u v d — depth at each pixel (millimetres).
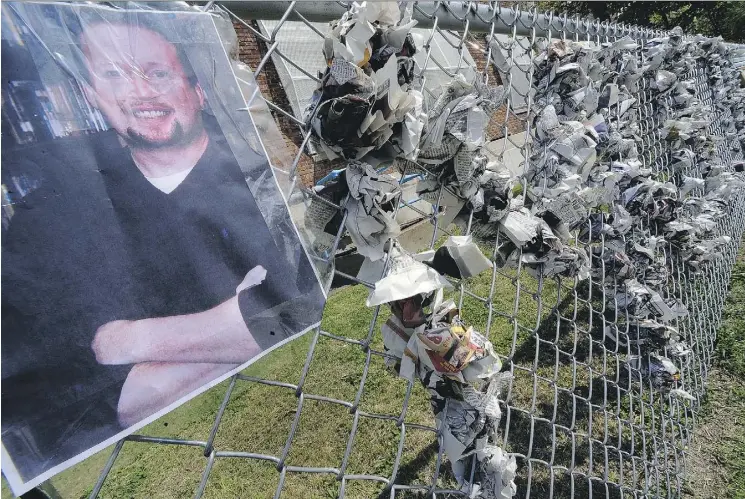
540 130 1608
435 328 952
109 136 607
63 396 545
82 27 600
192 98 688
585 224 1970
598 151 1895
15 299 526
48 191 558
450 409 1080
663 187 2262
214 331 672
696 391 2631
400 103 863
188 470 2666
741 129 5102
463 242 995
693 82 3453
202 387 653
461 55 1289
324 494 2367
